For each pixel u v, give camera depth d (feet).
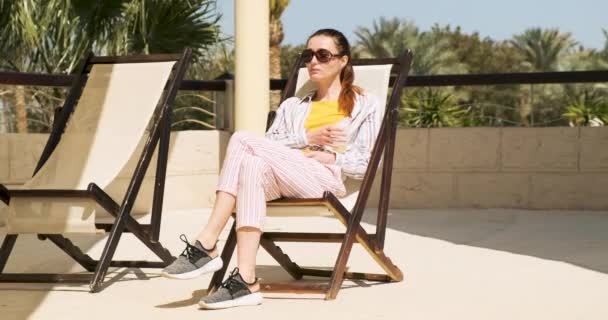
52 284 13.65
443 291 12.84
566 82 24.30
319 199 11.98
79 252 14.87
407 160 25.36
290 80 14.42
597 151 24.32
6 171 22.24
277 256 13.61
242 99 22.44
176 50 38.83
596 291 12.69
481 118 25.59
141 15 37.78
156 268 15.23
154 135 13.66
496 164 25.00
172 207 25.13
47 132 23.27
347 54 13.58
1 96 22.34
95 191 12.89
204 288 13.34
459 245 17.80
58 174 14.01
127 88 14.43
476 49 174.19
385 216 13.17
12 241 13.82
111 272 14.82
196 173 25.54
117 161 13.71
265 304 11.96
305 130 13.41
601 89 25.13
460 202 25.22
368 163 12.85
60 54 38.78
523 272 14.43
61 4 38.04
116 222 13.16
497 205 25.07
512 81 24.63
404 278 14.01
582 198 24.48
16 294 12.86
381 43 154.81
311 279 14.26
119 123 14.16
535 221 21.99
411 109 25.86
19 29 38.24
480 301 12.05
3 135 22.22
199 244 11.69
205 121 26.32
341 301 12.16
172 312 11.50
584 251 16.75
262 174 11.96
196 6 38.63
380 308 11.64
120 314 11.42
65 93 23.31
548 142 24.64
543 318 10.96
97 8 38.45
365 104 13.41
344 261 12.39
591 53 161.27
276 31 53.83
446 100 25.71
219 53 38.96
